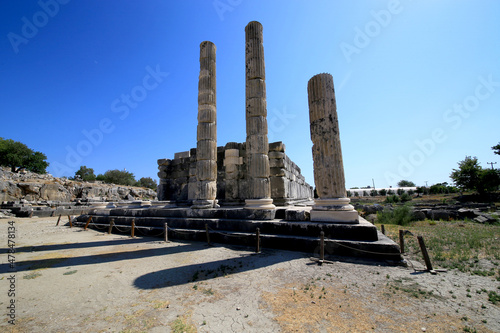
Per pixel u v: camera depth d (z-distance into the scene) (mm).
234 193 14352
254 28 10914
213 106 12102
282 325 3105
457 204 23594
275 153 13898
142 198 39156
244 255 6559
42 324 3188
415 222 14078
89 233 11078
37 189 27562
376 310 3488
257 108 10305
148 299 3938
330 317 3303
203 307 3633
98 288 4422
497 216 13430
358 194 67000
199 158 11469
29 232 11461
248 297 3963
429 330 2967
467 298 3844
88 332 2992
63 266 5797
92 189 32406
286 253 6703
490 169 30906
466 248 7113
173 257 6508
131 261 6172
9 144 41906
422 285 4395
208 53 12391
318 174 8141
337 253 6367
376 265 5609
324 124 8156
